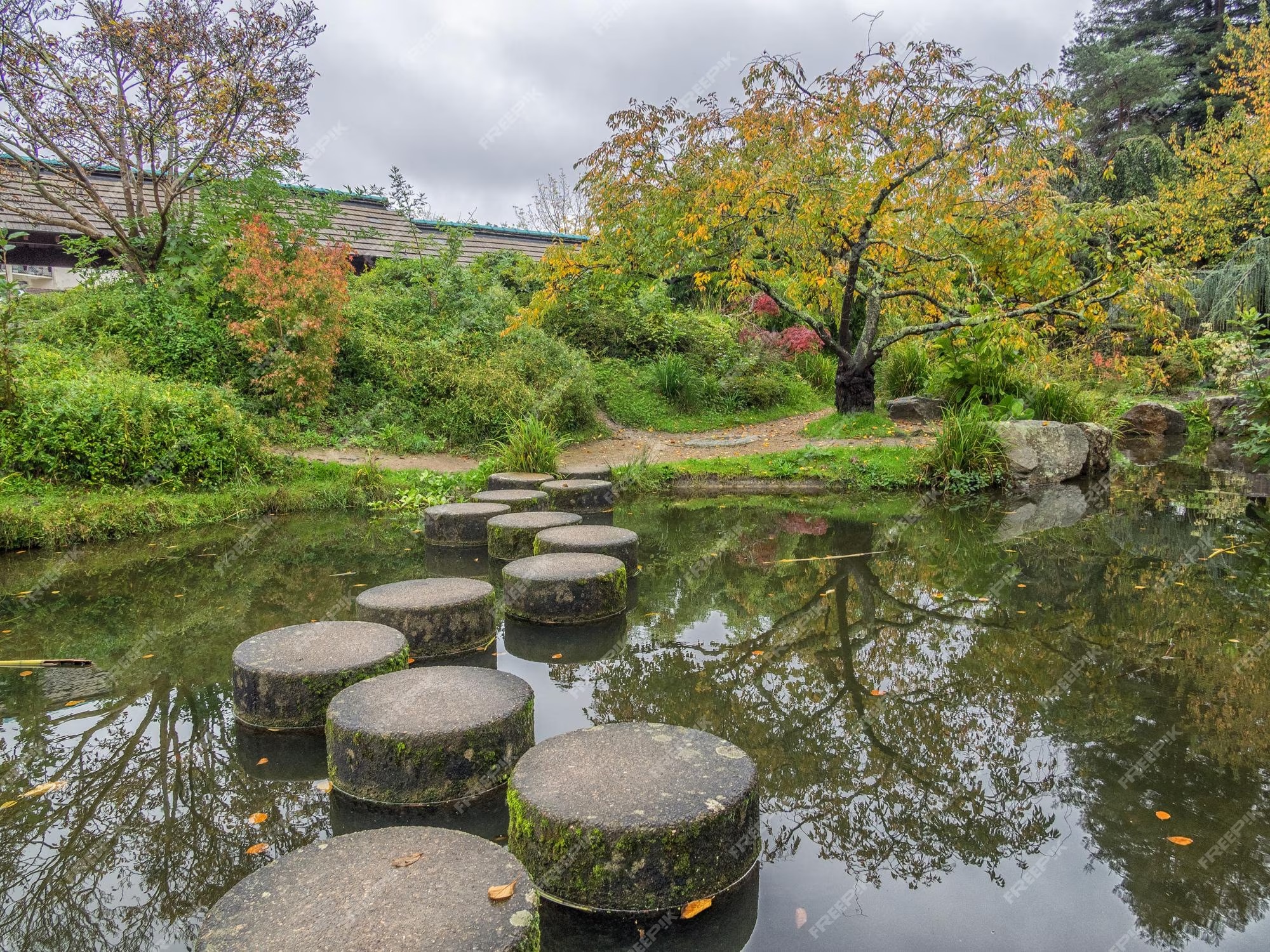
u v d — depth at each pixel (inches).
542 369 445.1
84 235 445.7
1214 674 134.6
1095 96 842.2
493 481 313.0
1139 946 71.5
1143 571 202.1
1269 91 606.5
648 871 76.2
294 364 370.3
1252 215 625.9
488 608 154.6
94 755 111.6
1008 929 74.3
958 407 413.7
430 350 430.6
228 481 310.2
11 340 298.7
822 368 554.9
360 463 352.2
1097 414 402.9
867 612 173.6
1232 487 329.4
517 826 82.4
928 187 364.2
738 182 339.3
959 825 92.7
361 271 584.7
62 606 182.5
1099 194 682.2
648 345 532.4
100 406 292.7
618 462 375.9
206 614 175.3
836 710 124.3
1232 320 513.3
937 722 119.3
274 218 417.1
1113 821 92.0
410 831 76.2
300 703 114.7
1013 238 373.1
